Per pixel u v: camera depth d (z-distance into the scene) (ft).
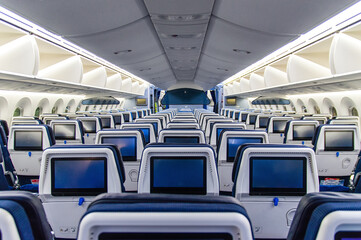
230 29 16.71
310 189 8.22
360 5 16.71
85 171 8.13
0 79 26.00
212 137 17.84
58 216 8.52
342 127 15.75
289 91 48.88
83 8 12.36
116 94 68.49
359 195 3.10
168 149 7.91
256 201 8.39
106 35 17.15
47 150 8.01
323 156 16.12
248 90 67.15
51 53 32.50
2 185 12.65
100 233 2.85
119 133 13.44
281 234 8.71
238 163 8.38
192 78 59.52
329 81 30.37
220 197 2.95
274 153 8.11
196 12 13.98
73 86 38.83
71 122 20.24
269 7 12.19
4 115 37.06
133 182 13.93
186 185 8.04
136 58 26.84
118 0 12.16
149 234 2.85
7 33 22.93
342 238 2.85
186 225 2.72
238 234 2.79
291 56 33.60
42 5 11.61
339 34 22.81
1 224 2.80
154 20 15.42
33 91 39.50
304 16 12.69
